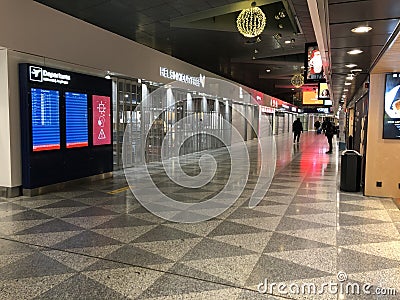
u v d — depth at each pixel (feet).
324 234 14.61
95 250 12.66
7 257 12.00
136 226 15.55
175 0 29.09
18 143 21.03
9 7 19.26
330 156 48.49
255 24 27.45
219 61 58.03
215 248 12.93
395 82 21.54
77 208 18.56
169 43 45.34
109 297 9.35
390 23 13.08
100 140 27.12
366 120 22.95
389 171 21.97
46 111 22.00
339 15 12.23
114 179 27.71
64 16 22.93
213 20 37.93
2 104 20.39
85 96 25.29
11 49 19.71
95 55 25.84
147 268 11.16
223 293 9.61
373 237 14.26
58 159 23.18
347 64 21.12
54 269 11.07
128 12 32.01
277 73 71.72
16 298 9.29
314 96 99.71
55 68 22.58
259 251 12.66
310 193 23.15
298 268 11.25
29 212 17.67
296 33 38.37
